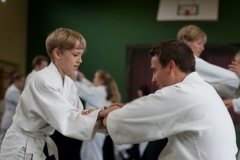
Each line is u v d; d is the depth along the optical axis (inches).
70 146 205.8
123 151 325.1
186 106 88.1
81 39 107.7
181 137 89.7
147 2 428.1
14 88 296.0
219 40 409.4
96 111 100.5
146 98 91.0
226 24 409.7
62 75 109.0
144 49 424.2
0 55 403.9
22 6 440.5
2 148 107.0
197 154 87.4
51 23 446.6
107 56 431.8
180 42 95.0
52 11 446.9
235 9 409.7
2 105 389.7
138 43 426.3
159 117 89.0
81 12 441.1
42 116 102.4
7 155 105.1
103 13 436.8
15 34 429.4
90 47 435.5
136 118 90.6
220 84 156.6
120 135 92.6
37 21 448.8
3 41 408.5
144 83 421.4
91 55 434.3
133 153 321.1
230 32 408.5
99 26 436.1
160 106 89.0
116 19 433.4
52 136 190.5
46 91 102.3
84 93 262.1
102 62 431.8
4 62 419.5
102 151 264.4
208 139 87.4
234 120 390.3
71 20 442.6
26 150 104.6
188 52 94.1
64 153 200.7
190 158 87.5
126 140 92.4
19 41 436.8
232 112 390.9
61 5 445.7
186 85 90.7
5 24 410.9
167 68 93.4
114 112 93.4
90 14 439.2
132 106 91.7
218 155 87.1
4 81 420.5
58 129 99.8
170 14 411.2
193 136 87.9
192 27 153.4
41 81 102.9
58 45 105.9
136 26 428.5
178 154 88.7
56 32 107.6
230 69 161.6
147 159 153.2
